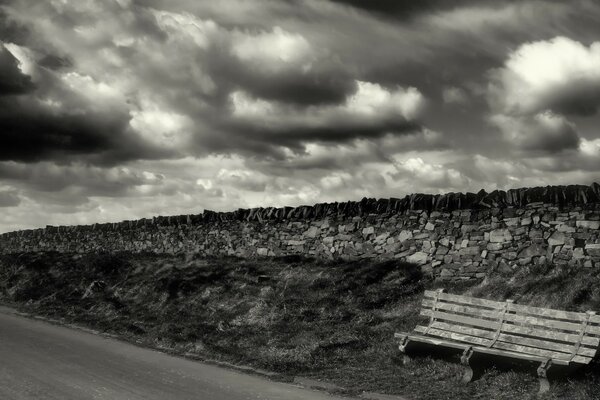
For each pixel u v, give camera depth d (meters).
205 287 16.58
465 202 13.69
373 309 12.95
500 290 11.68
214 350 11.46
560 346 8.41
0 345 11.28
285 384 9.15
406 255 14.38
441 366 9.42
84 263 22.20
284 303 13.96
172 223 22.70
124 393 7.86
